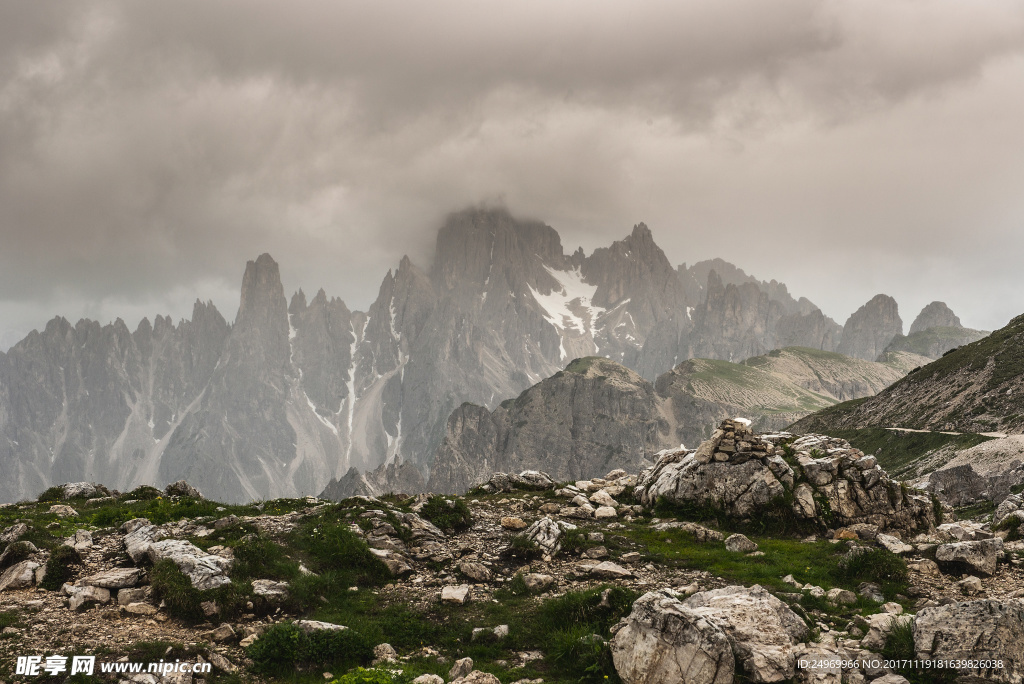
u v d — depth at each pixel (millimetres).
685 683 14266
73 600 17953
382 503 28703
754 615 16594
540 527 25500
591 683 15031
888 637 15727
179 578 18547
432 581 21812
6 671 14102
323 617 18641
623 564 23672
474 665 16109
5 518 26281
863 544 24594
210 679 14727
